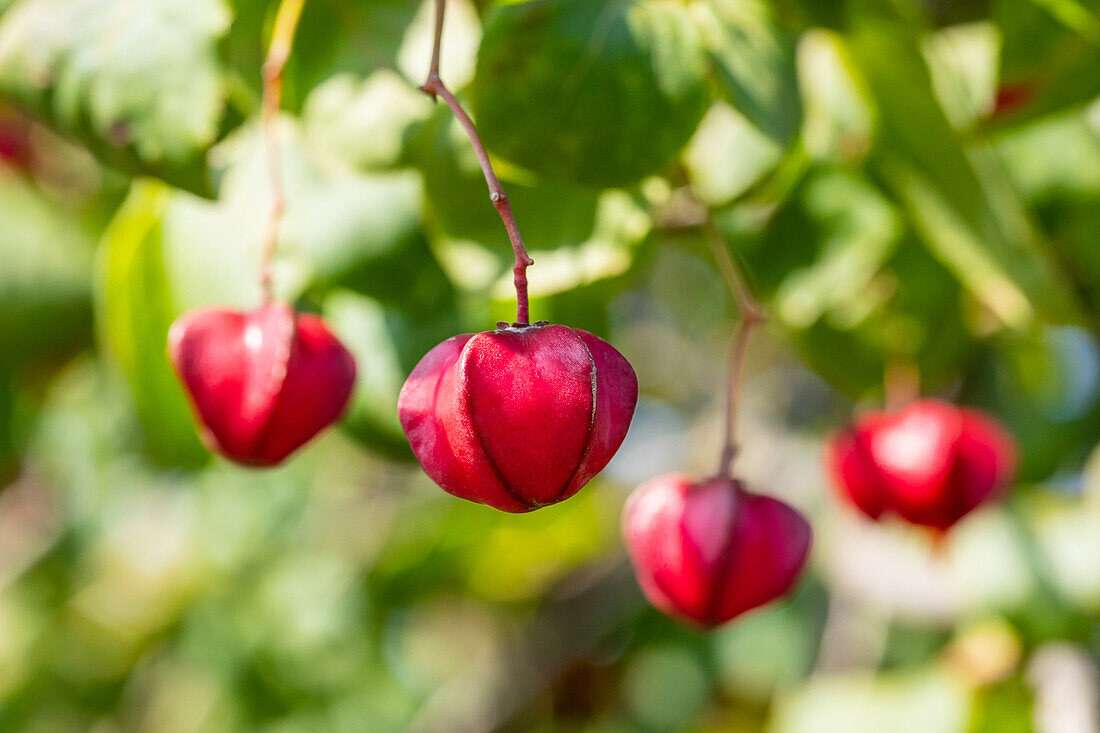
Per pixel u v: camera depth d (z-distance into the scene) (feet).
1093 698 1.02
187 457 0.87
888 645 1.17
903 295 0.93
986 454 0.90
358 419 0.83
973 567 1.02
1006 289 0.85
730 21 0.81
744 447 1.29
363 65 0.82
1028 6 0.84
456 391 0.72
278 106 0.81
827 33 0.83
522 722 1.35
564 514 1.32
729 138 0.82
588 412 0.72
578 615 1.32
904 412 0.91
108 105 0.77
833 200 0.90
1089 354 0.99
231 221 0.83
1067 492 1.04
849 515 1.18
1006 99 0.86
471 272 0.81
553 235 0.81
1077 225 0.92
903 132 0.86
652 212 0.83
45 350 0.94
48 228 0.94
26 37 0.78
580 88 0.78
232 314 0.79
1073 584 1.00
